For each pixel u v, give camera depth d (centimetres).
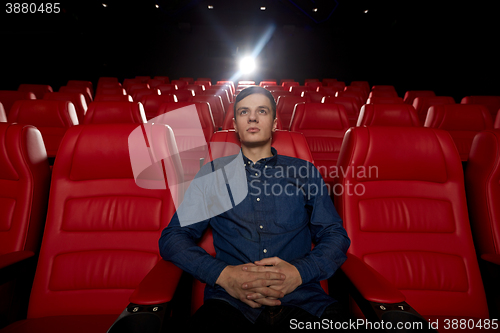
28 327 89
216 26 1399
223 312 85
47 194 121
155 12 1192
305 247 104
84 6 1007
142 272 105
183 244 92
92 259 106
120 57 1359
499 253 107
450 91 805
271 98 115
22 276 102
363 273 83
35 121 268
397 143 115
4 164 111
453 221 112
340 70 1431
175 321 85
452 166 114
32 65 925
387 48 1182
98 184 114
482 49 683
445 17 774
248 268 88
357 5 1051
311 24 1344
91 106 257
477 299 103
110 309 102
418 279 106
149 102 396
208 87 782
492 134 113
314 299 90
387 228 113
